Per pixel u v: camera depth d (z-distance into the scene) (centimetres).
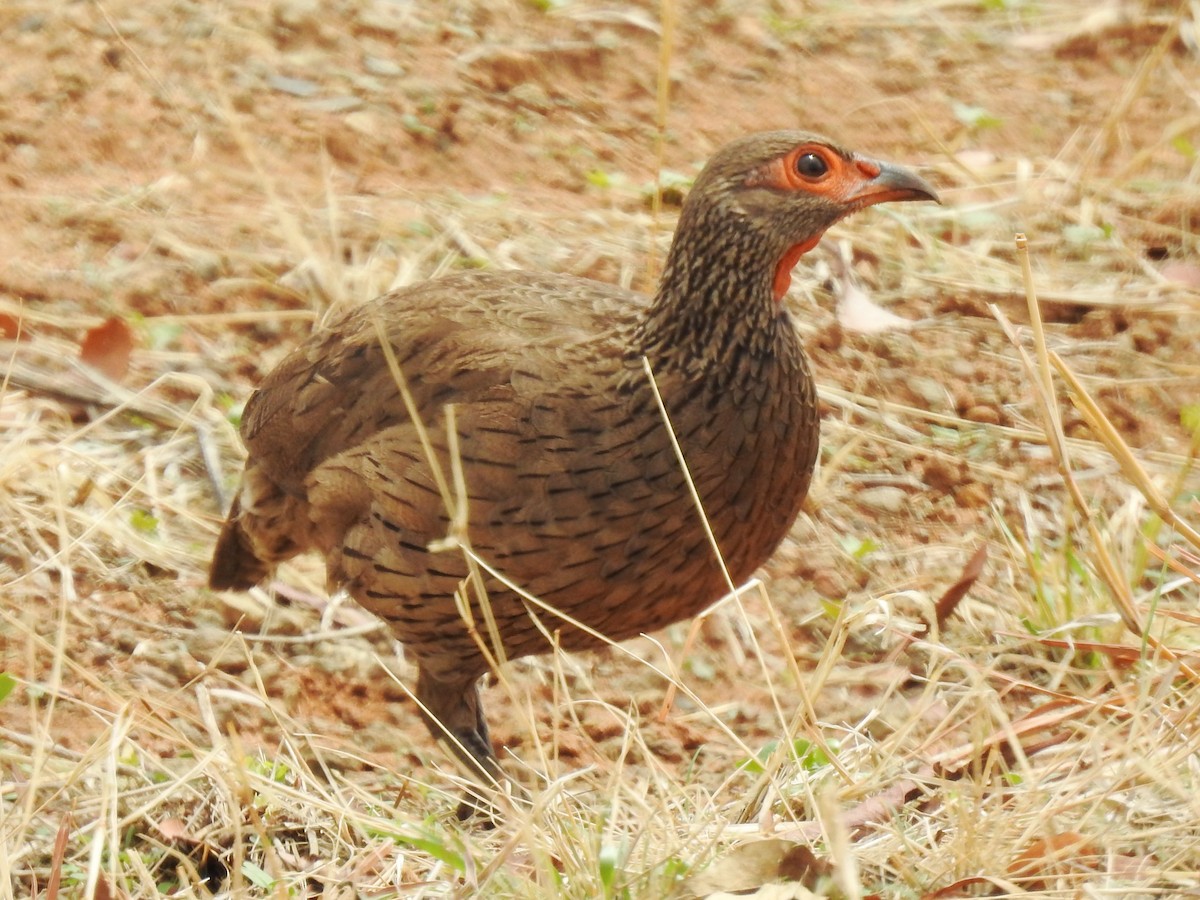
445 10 1608
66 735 953
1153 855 779
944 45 1698
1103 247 1400
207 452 1153
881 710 966
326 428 923
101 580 1063
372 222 1344
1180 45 1706
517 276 961
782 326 854
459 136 1464
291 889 828
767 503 857
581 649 923
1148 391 1260
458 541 828
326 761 971
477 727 958
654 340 845
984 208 1443
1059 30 1728
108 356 1195
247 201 1362
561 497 834
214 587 1017
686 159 1482
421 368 889
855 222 1410
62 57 1477
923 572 1115
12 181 1358
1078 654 1007
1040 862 761
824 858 777
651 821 805
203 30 1522
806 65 1634
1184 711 862
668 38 1182
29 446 1126
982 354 1288
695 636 1065
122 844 875
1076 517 1149
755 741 997
